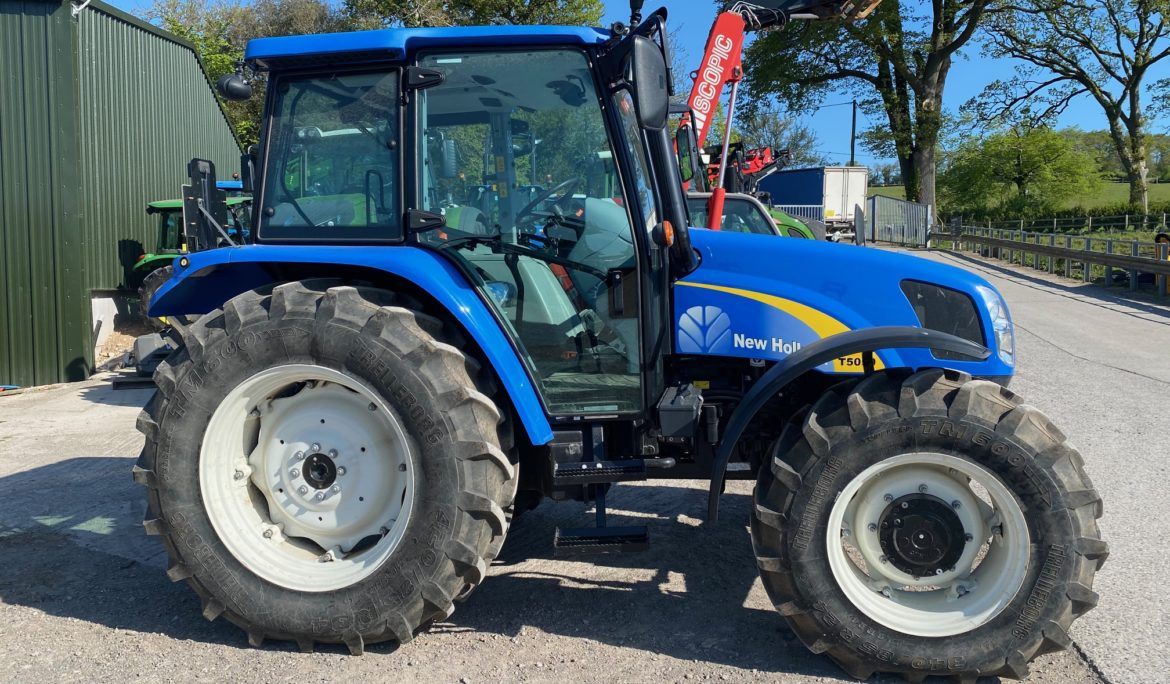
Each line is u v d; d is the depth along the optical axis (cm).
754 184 1375
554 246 354
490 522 325
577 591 390
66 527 485
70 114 1043
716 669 318
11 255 1048
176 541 336
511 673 316
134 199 1305
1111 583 386
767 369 374
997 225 3938
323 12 3741
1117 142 3944
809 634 317
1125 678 306
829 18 727
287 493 346
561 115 350
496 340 339
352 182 354
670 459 358
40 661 327
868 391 316
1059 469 296
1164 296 1617
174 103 1499
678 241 358
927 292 361
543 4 2842
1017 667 300
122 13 1262
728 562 422
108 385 1013
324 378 331
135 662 327
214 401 335
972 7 3447
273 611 329
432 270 337
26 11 1033
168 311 393
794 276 363
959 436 301
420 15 2680
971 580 316
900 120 3709
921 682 308
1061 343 1121
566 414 355
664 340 366
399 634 327
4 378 1051
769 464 326
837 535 311
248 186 506
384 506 341
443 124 351
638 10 339
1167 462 571
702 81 736
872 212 3622
